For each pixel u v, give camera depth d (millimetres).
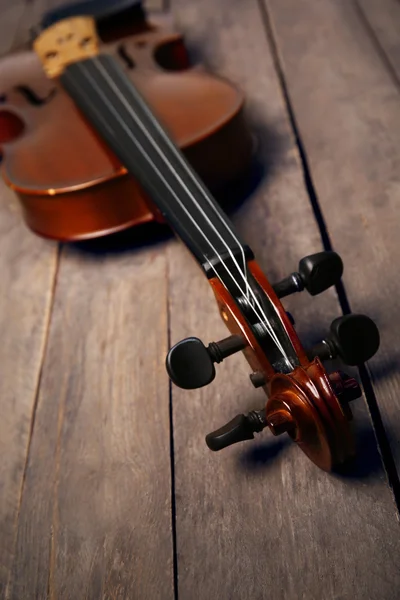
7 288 639
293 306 555
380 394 499
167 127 607
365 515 460
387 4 822
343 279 564
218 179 613
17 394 568
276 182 646
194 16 911
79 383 560
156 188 542
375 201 609
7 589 483
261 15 875
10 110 699
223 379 533
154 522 485
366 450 478
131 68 699
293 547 459
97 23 768
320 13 841
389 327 530
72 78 685
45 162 618
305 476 479
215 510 481
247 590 452
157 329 574
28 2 1085
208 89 638
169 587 461
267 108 717
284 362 442
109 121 617
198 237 498
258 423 442
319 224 620
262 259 595
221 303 463
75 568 480
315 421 413
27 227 684
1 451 542
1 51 957
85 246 647
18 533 502
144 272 613
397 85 702
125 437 524
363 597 438
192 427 517
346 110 692
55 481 517
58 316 606
